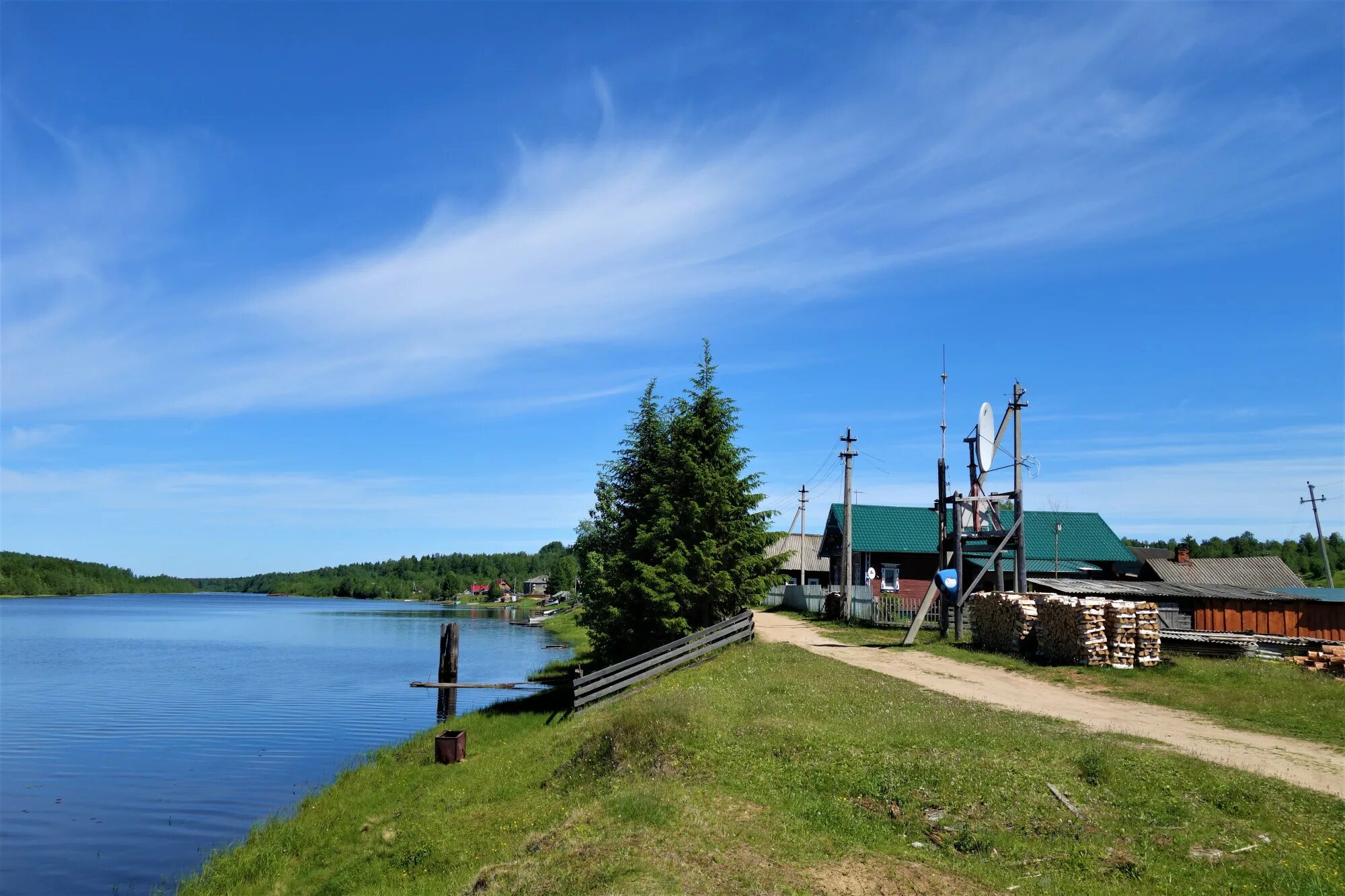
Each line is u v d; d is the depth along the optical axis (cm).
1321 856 900
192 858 1606
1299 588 4081
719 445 2905
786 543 6209
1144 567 4603
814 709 1612
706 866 930
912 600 4712
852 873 917
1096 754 1189
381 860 1364
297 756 2422
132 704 3394
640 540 2766
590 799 1295
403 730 2806
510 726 2336
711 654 2503
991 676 2088
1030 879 895
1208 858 920
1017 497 2798
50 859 1598
